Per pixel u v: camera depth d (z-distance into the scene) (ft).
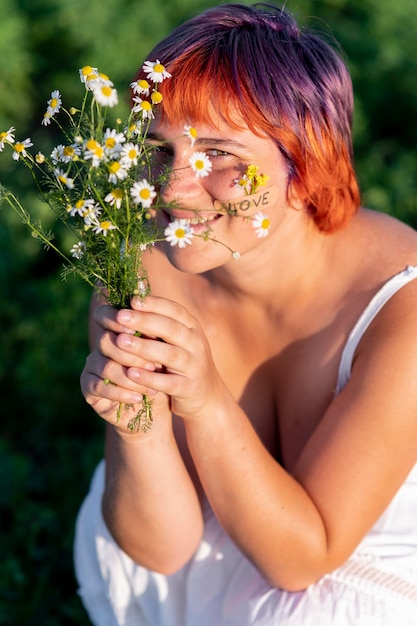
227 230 6.54
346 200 7.22
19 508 11.30
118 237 5.81
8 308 14.69
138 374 6.10
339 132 6.91
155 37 20.65
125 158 5.37
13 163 18.22
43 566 10.53
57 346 13.84
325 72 6.79
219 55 6.35
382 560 7.18
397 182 16.99
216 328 8.01
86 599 8.62
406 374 6.76
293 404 7.92
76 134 5.63
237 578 7.60
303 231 7.22
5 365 13.76
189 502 7.41
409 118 19.21
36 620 9.91
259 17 6.82
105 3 21.52
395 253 7.22
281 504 6.83
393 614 6.97
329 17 20.99
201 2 21.34
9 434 13.07
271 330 7.75
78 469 11.93
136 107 5.82
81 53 21.65
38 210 16.34
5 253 15.74
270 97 6.38
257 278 7.34
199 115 6.28
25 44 21.85
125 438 6.86
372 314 7.07
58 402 13.21
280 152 6.62
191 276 7.98
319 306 7.45
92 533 8.41
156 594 7.93
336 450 6.91
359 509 6.90
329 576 7.20
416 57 19.84
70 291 14.73
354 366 7.13
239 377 8.16
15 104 21.09
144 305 6.00
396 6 20.99
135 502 7.25
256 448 6.88
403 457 6.89
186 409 6.50
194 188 6.41
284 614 7.07
